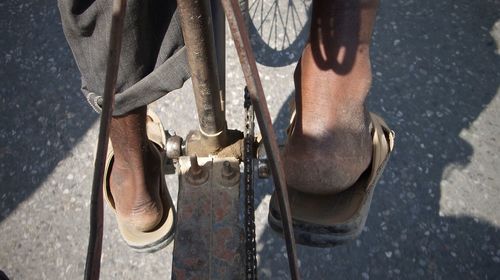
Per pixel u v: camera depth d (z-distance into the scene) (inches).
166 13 32.2
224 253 32.7
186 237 33.8
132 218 46.0
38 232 73.9
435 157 78.0
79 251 72.5
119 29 17.1
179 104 83.8
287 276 69.1
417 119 81.4
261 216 73.1
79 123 83.4
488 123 81.1
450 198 74.5
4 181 78.2
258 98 17.6
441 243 71.1
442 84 84.9
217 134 38.5
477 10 93.1
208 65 30.3
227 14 16.1
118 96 33.9
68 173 79.0
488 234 71.7
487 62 87.3
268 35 89.2
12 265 71.4
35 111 84.8
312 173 32.9
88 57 33.5
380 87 84.5
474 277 68.4
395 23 91.5
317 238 35.5
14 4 96.0
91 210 17.1
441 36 90.0
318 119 32.6
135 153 41.9
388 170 76.8
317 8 31.2
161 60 33.8
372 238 71.4
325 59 31.6
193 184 37.1
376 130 38.3
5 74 88.5
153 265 70.4
